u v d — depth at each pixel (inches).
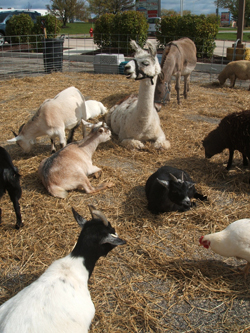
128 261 137.3
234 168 220.1
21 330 76.7
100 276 129.2
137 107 239.6
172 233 155.3
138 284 125.8
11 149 249.3
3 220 163.3
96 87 441.1
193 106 362.3
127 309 115.0
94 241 98.7
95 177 205.9
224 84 472.7
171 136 273.6
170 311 114.0
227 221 162.9
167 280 127.8
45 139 272.8
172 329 107.3
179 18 652.7
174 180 150.6
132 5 1534.2
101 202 180.1
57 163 184.9
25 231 155.3
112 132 290.4
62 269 94.7
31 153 242.4
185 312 113.7
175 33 657.0
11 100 379.9
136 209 173.5
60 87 440.8
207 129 289.6
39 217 165.8
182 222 162.6
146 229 157.3
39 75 534.0
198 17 628.4
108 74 532.1
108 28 703.7
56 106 222.4
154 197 167.5
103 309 114.8
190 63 380.5
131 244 147.4
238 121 196.2
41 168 191.6
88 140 198.4
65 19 1849.2
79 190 192.2
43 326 79.0
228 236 122.5
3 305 86.0
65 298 86.6
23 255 140.2
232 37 1148.5
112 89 430.3
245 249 119.5
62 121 226.7
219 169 216.7
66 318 83.0
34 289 87.0
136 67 217.8
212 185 198.5
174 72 358.6
